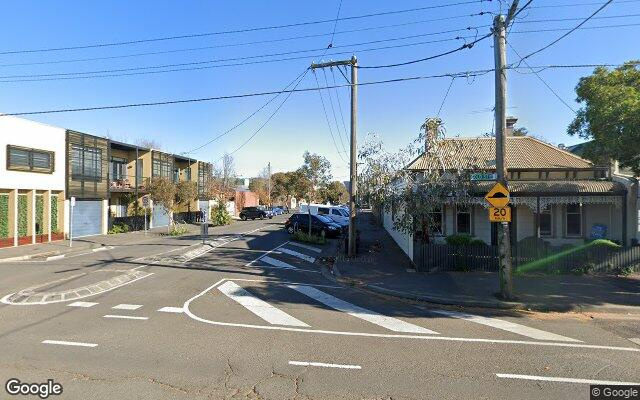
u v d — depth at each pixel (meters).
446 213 19.17
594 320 8.95
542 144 21.72
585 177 19.22
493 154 21.27
